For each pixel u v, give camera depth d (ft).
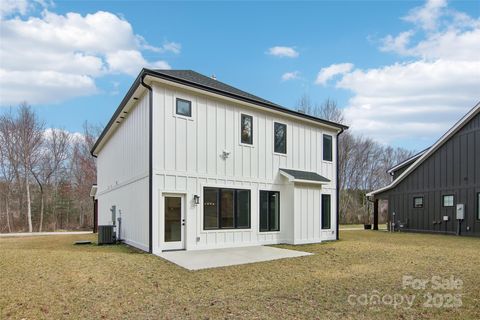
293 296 18.71
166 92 35.12
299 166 48.19
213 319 15.06
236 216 39.93
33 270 24.54
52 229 108.06
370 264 28.50
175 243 35.04
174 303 17.38
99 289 19.74
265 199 43.29
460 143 61.31
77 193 117.08
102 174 66.23
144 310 16.25
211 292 19.52
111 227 43.60
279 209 44.86
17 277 22.36
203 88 36.81
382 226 93.97
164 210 34.42
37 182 111.24
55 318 15.01
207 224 37.22
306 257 31.94
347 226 96.48
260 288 20.44
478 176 57.67
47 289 19.52
